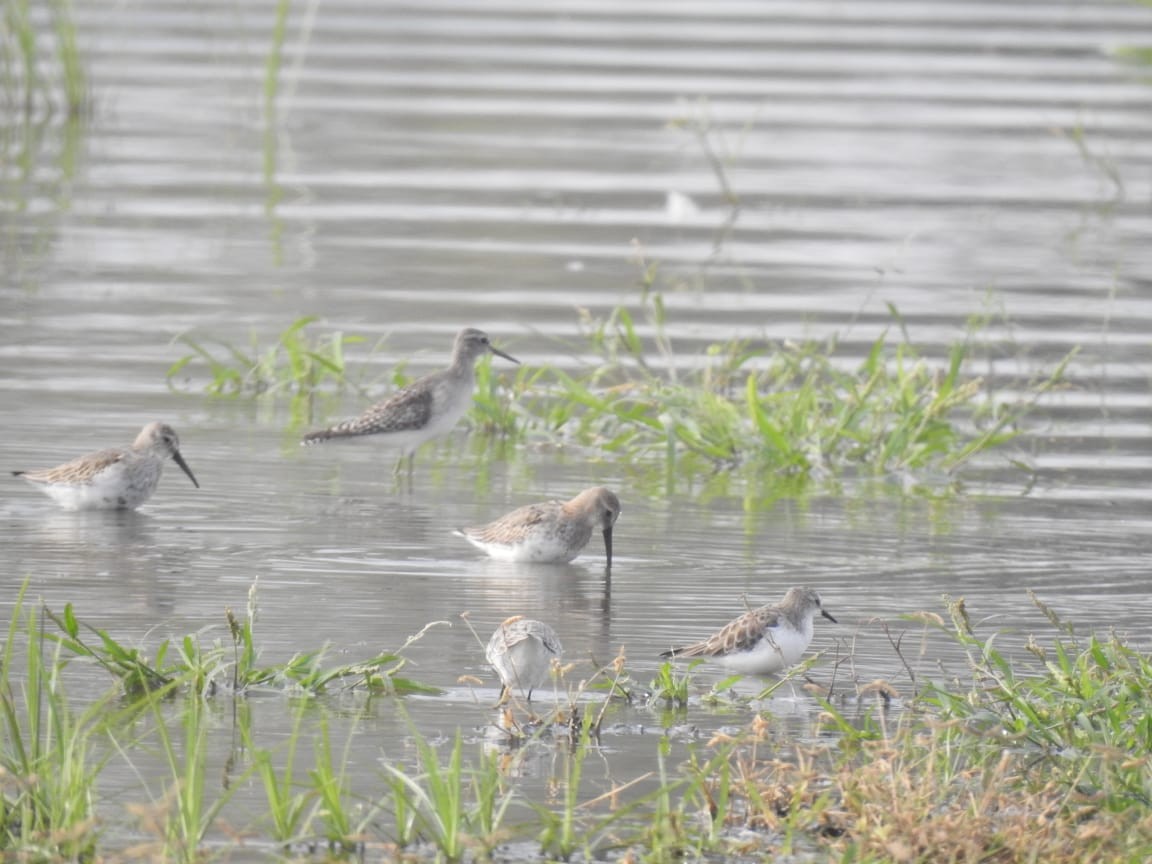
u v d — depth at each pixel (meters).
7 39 33.16
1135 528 15.21
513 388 18.19
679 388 17.86
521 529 13.75
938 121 32.88
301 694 10.88
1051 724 10.20
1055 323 21.64
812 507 15.77
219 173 28.41
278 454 16.77
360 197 27.19
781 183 28.78
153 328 20.39
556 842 8.91
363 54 37.75
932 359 19.94
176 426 17.36
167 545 13.91
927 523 15.27
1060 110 33.66
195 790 8.62
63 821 8.53
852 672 11.50
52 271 22.48
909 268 23.97
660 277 23.19
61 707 10.09
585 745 10.05
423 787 9.52
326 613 12.41
